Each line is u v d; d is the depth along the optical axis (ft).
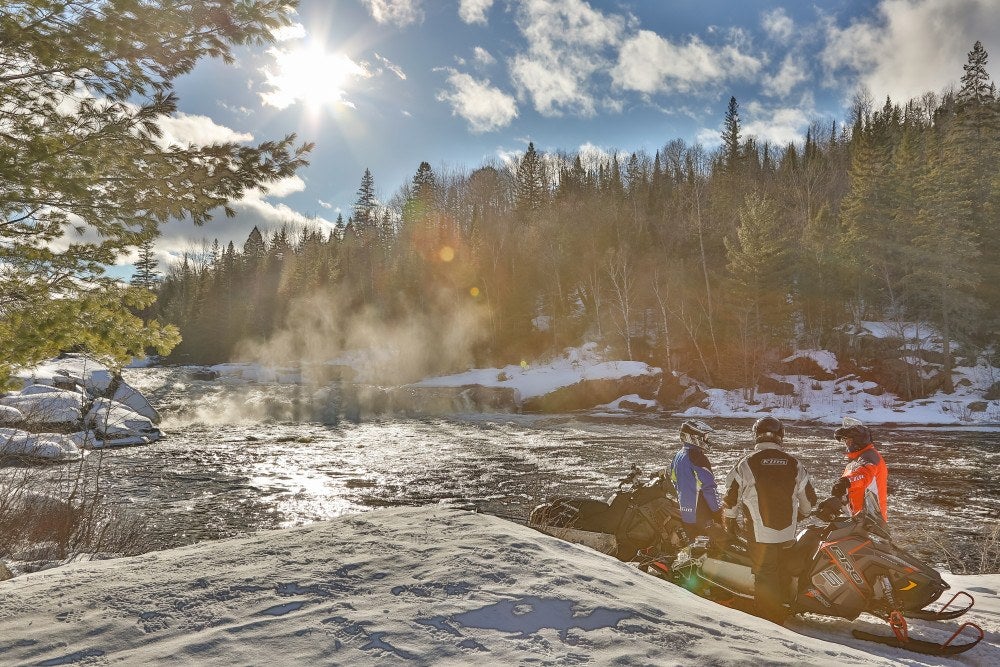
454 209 322.14
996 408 106.22
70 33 17.16
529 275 192.75
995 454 69.82
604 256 177.17
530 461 65.41
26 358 19.44
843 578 14.51
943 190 125.18
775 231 164.86
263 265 333.62
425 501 46.44
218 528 37.83
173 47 18.70
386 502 45.96
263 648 7.25
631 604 8.77
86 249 20.07
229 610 8.38
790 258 155.02
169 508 42.57
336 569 9.82
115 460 57.88
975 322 127.65
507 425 102.89
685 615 8.85
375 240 323.37
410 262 245.65
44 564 22.76
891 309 147.33
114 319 20.95
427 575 9.48
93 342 20.33
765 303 142.20
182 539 34.73
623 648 7.41
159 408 113.09
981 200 147.02
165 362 280.10
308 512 42.60
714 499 17.19
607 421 110.93
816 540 15.26
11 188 17.43
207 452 66.64
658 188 245.45
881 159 172.86
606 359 160.66
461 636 7.56
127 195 19.35
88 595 8.96
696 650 7.57
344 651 7.16
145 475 52.70
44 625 7.99
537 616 8.15
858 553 14.46
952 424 100.07
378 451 71.72
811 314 156.66
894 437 85.46
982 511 42.70
